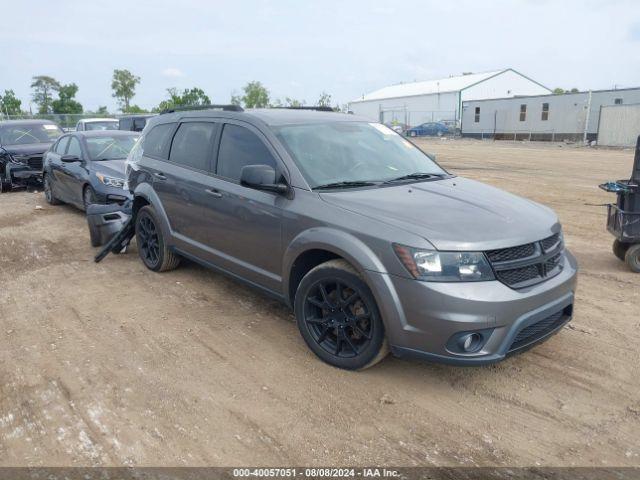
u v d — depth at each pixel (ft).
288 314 16.72
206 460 10.13
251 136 15.96
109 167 29.91
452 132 152.56
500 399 12.09
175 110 20.52
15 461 10.14
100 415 11.55
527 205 14.02
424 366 13.46
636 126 94.94
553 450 10.38
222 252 16.85
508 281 11.52
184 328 15.79
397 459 10.14
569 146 100.83
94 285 19.66
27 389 12.60
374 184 14.53
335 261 12.90
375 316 12.10
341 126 16.76
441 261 11.19
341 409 11.69
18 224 30.78
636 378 12.88
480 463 10.03
